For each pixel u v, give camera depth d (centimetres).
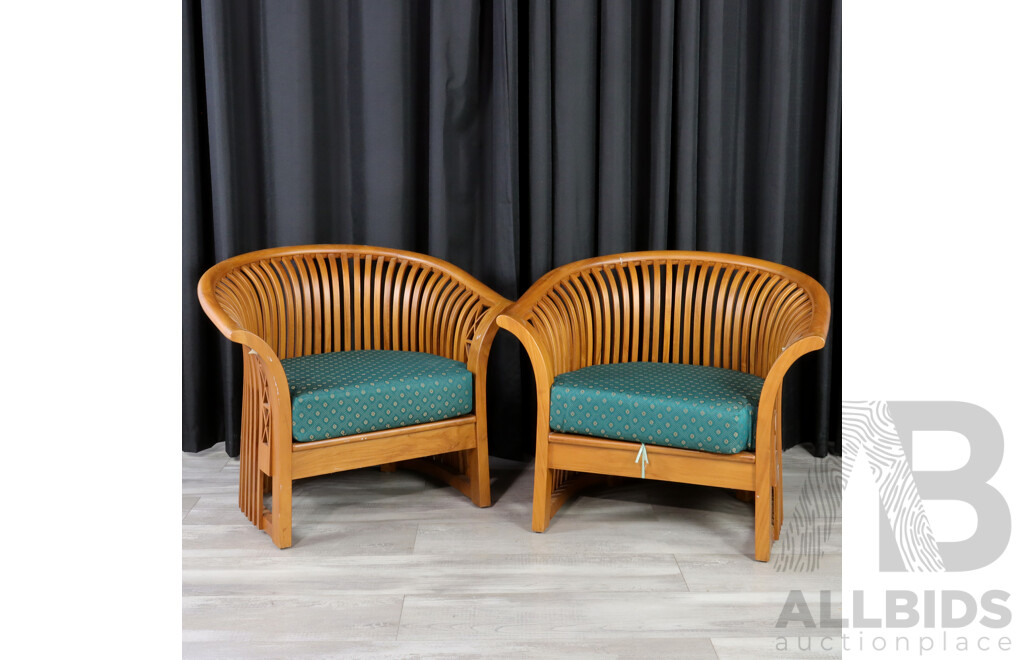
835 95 291
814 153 306
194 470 293
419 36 297
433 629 197
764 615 203
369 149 297
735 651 188
